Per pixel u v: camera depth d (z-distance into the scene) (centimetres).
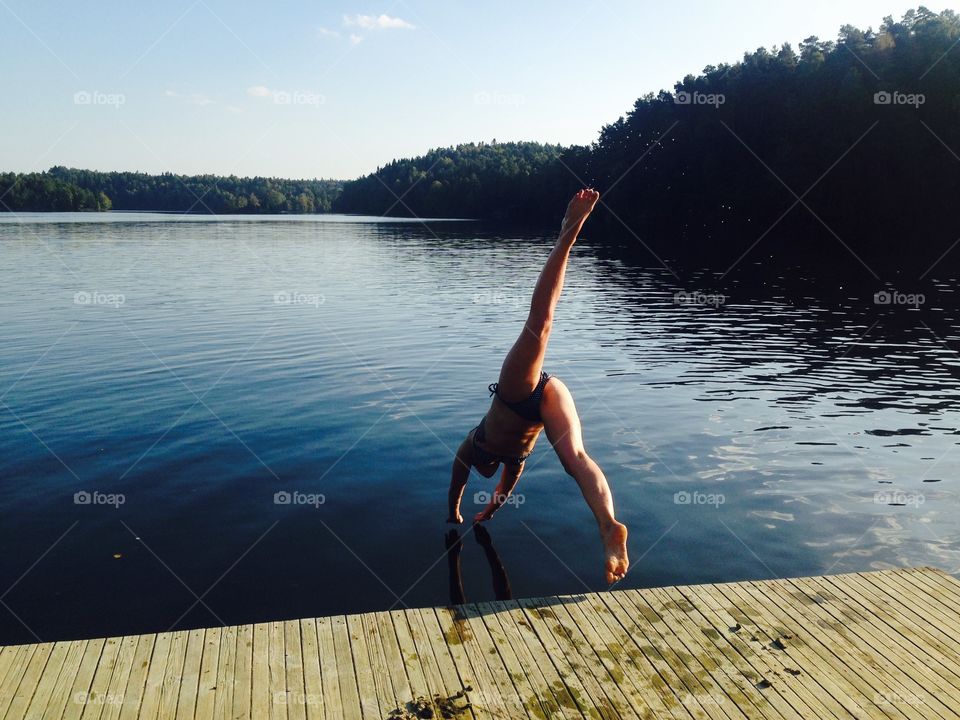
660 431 797
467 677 324
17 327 1457
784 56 5622
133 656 336
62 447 727
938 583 412
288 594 451
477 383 1016
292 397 930
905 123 4275
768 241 4747
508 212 9150
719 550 515
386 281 2455
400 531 542
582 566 489
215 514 570
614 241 5047
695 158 5544
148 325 1495
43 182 10438
